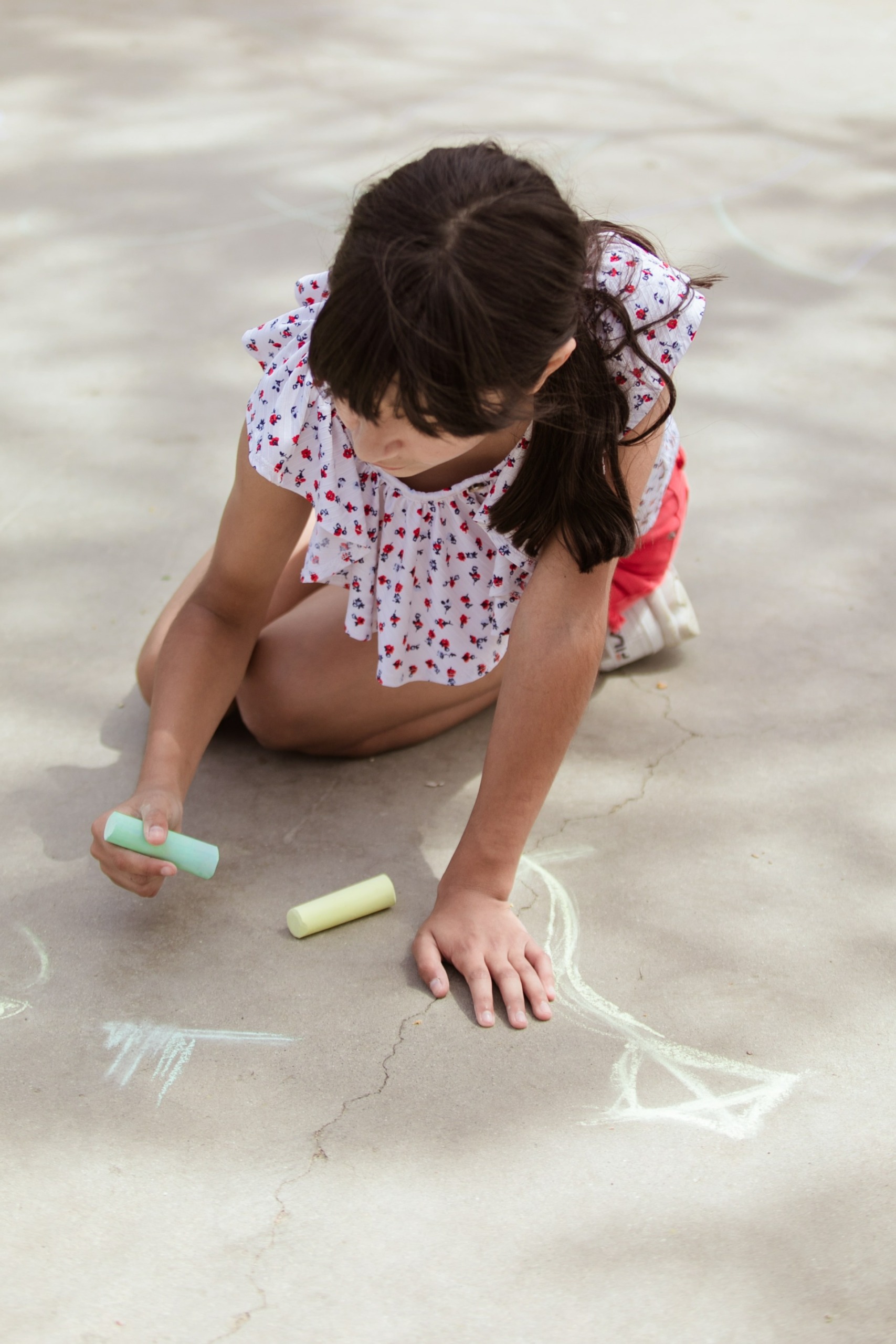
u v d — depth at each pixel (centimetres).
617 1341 113
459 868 157
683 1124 134
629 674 206
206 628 167
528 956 152
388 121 462
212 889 165
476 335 110
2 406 281
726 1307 116
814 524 245
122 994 148
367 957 155
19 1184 126
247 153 432
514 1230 123
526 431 146
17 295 333
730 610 221
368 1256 120
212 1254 120
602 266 137
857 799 180
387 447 121
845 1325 115
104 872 154
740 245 366
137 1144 131
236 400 287
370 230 113
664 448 177
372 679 180
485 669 170
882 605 222
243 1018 146
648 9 615
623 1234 123
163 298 334
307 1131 133
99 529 239
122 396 287
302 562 199
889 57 542
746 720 196
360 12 600
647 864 169
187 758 161
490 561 162
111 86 492
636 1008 148
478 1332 114
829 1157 130
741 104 484
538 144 439
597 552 146
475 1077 139
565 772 185
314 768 188
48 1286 117
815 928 159
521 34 572
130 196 397
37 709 195
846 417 282
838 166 425
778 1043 143
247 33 562
